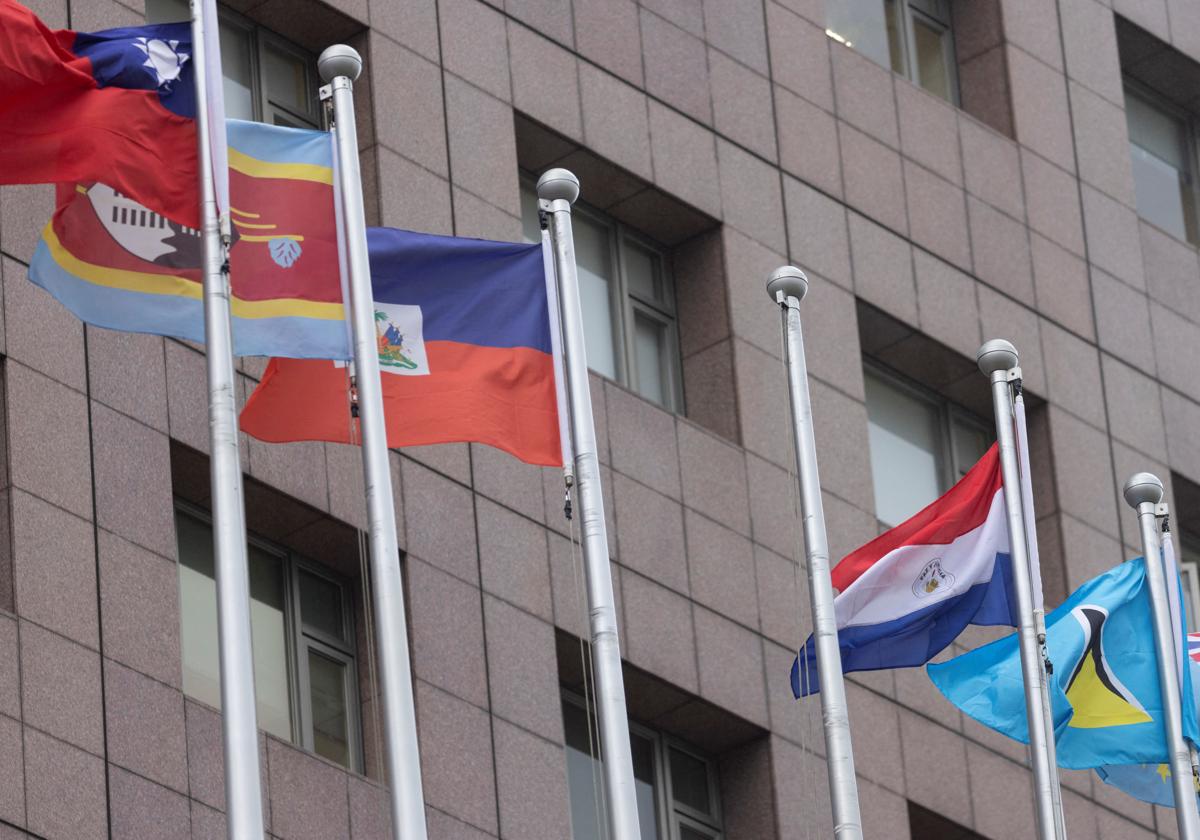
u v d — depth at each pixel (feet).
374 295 145.59
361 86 185.06
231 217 140.97
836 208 209.67
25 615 153.58
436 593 171.83
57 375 161.07
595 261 199.52
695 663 183.73
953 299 214.28
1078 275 225.97
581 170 196.75
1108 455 219.82
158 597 159.94
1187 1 249.14
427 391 144.46
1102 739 160.25
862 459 201.05
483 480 177.78
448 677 169.68
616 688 138.21
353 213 141.18
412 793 129.18
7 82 137.80
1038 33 234.58
